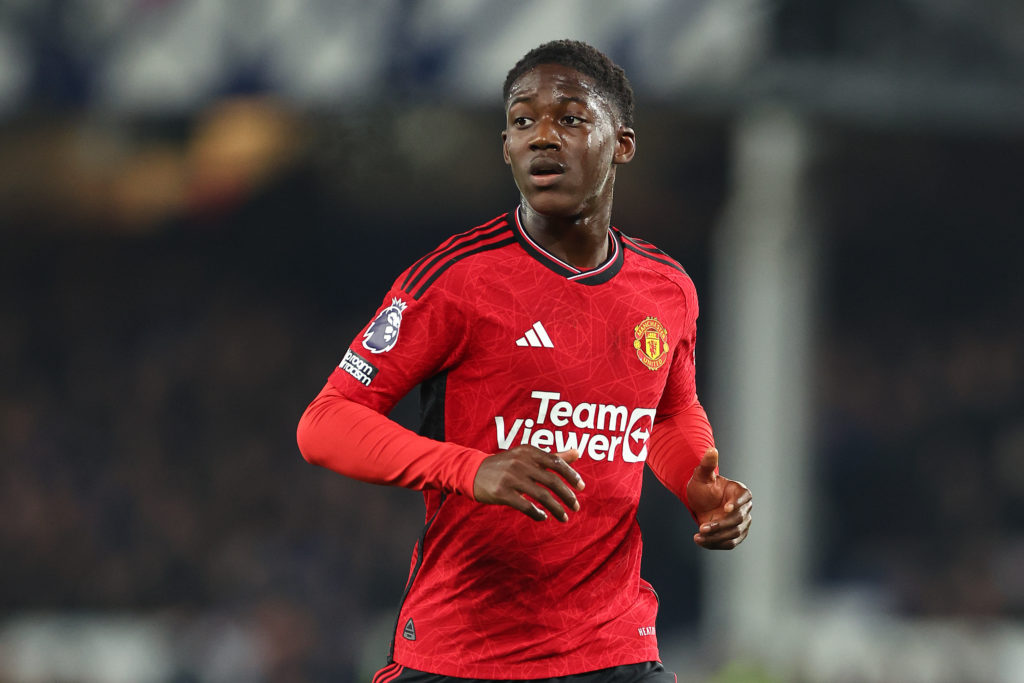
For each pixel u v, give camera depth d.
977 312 49.25
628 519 11.48
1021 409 44.84
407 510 43.06
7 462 44.91
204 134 39.75
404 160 41.03
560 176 10.87
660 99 29.95
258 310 50.91
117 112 30.53
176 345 49.50
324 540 41.50
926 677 33.22
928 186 43.62
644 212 43.91
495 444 11.02
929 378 45.94
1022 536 41.88
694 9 28.16
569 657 11.20
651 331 11.37
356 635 37.41
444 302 10.85
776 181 33.38
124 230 48.97
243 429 46.91
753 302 34.19
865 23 29.77
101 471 45.56
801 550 35.12
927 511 43.09
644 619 11.63
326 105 30.27
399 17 28.72
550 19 27.98
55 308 50.28
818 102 29.92
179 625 36.69
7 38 29.70
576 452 10.02
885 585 37.88
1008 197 44.81
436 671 11.26
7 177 42.97
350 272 52.06
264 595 38.38
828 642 33.38
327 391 11.04
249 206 47.09
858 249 49.09
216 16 29.38
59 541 42.53
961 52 30.25
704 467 11.16
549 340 10.96
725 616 35.03
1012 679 33.34
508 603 11.16
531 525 11.00
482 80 28.22
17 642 37.09
